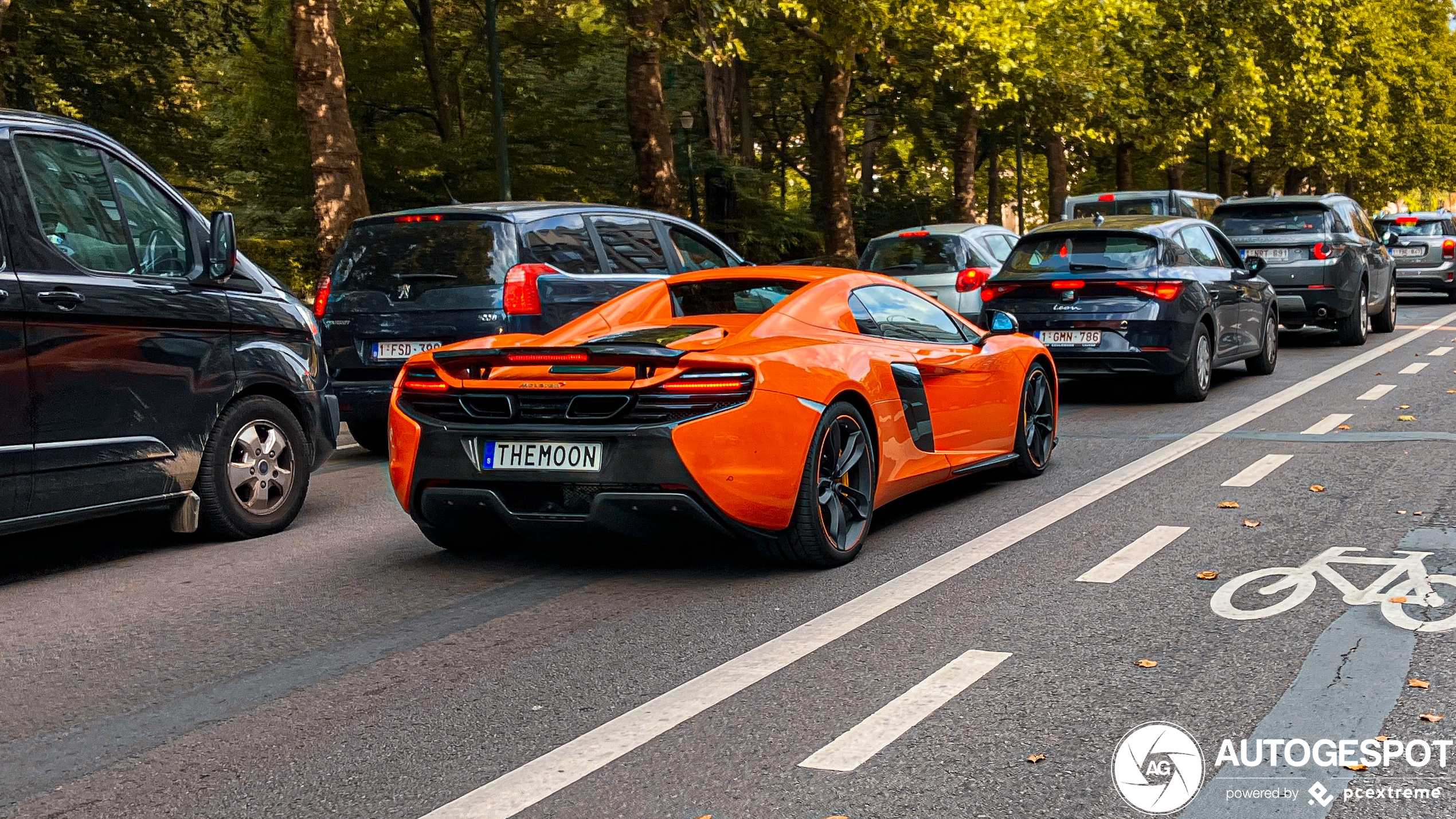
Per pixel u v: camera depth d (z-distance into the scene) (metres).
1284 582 5.29
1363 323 17.12
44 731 4.11
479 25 29.66
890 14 23.75
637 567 6.08
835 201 28.48
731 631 4.93
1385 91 47.84
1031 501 7.29
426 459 5.87
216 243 6.93
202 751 3.89
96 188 6.43
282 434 7.32
